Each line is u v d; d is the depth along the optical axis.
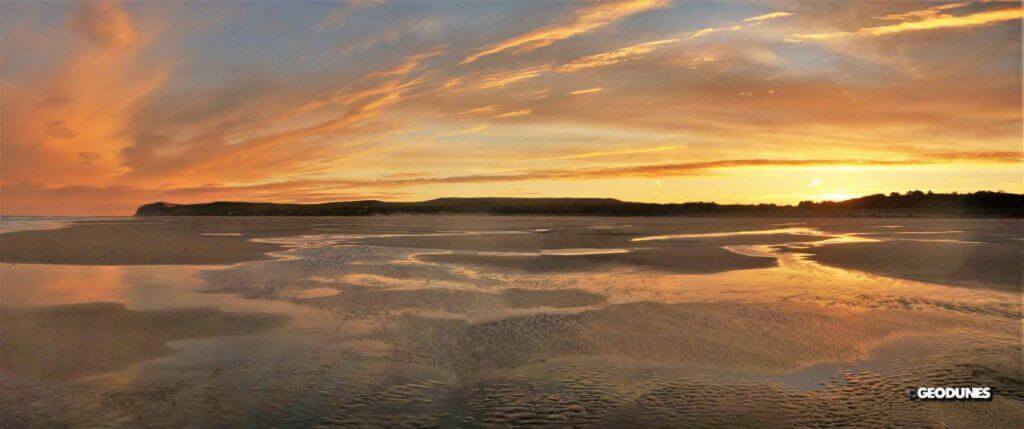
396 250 32.28
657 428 7.83
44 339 12.01
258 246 35.91
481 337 12.18
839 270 22.20
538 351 11.20
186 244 37.84
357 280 19.97
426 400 8.80
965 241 38.38
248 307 15.23
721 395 8.95
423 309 14.95
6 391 9.09
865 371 9.98
